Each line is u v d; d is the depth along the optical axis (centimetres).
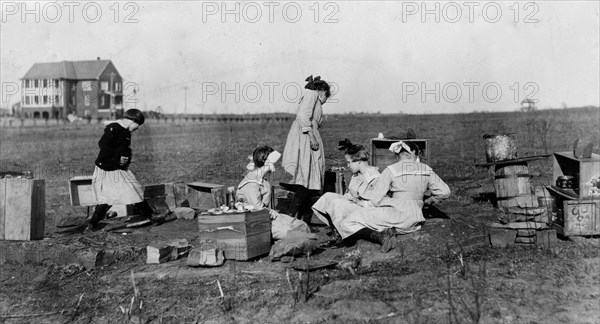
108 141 788
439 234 605
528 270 515
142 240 734
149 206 871
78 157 2112
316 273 547
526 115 2178
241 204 648
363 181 674
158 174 1384
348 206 657
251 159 714
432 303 454
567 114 2002
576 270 512
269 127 2778
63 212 845
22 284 604
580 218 619
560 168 732
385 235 592
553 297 455
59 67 5712
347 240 654
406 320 430
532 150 1421
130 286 565
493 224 629
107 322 495
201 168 1443
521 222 601
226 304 490
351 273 541
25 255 671
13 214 695
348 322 435
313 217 800
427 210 759
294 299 482
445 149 1628
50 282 604
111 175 793
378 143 816
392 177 638
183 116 3847
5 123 5025
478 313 427
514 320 420
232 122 3481
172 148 2105
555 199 685
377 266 557
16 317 523
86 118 5744
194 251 604
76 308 523
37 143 2995
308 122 759
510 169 749
